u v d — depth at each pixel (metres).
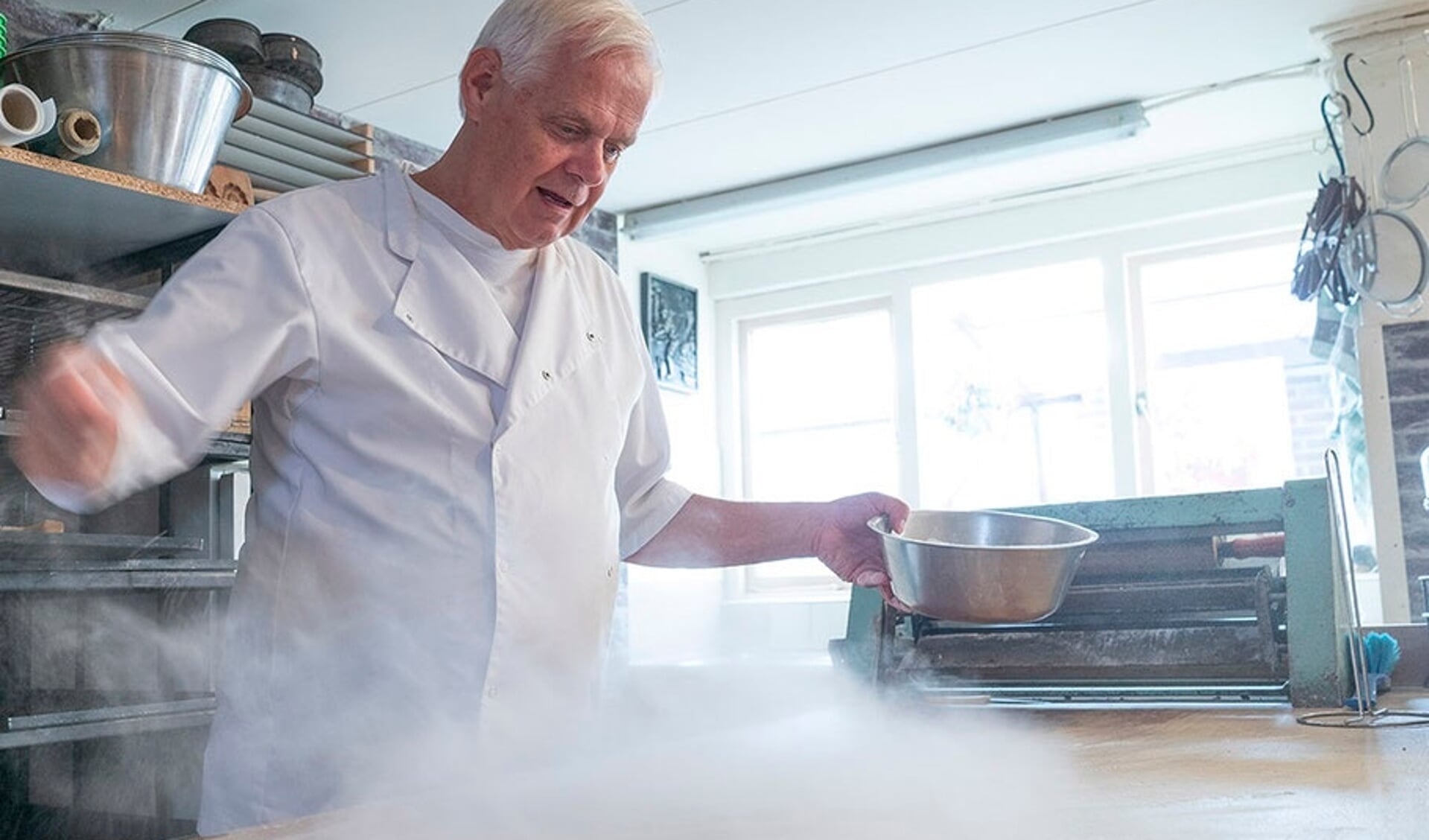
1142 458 4.75
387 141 4.26
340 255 1.50
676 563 1.82
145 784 2.57
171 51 2.43
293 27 3.48
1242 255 4.68
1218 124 4.37
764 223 5.23
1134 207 4.76
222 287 1.40
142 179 2.44
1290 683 1.75
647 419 1.82
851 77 3.98
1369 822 0.87
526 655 1.52
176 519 2.81
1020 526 1.66
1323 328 4.11
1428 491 2.68
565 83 1.42
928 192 4.91
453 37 3.58
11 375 2.62
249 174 3.15
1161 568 1.91
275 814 1.46
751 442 5.61
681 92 4.05
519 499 1.52
